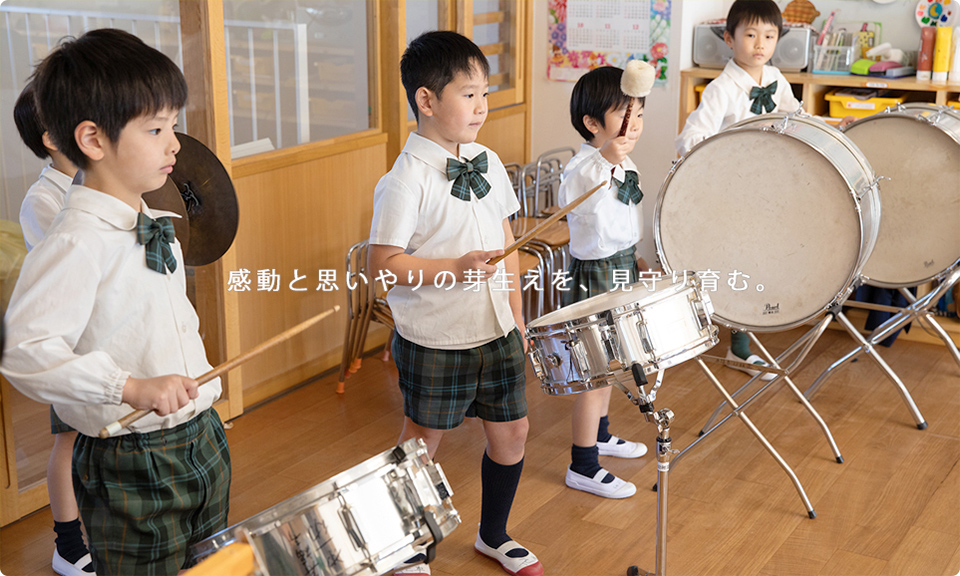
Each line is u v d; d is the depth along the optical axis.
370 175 3.75
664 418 2.06
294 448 3.04
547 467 2.90
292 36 3.31
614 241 2.69
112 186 1.50
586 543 2.45
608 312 1.93
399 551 1.38
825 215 2.39
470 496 2.71
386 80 3.77
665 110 4.32
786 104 3.73
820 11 4.46
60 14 2.59
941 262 3.06
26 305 1.42
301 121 3.42
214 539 1.30
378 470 1.39
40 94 1.45
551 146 4.69
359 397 3.47
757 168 2.46
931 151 3.00
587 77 2.66
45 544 2.47
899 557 2.36
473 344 2.15
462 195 2.11
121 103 1.42
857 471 2.82
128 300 1.52
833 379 3.54
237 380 3.24
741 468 2.86
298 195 3.41
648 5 4.25
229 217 2.12
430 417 2.19
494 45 4.39
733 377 3.60
